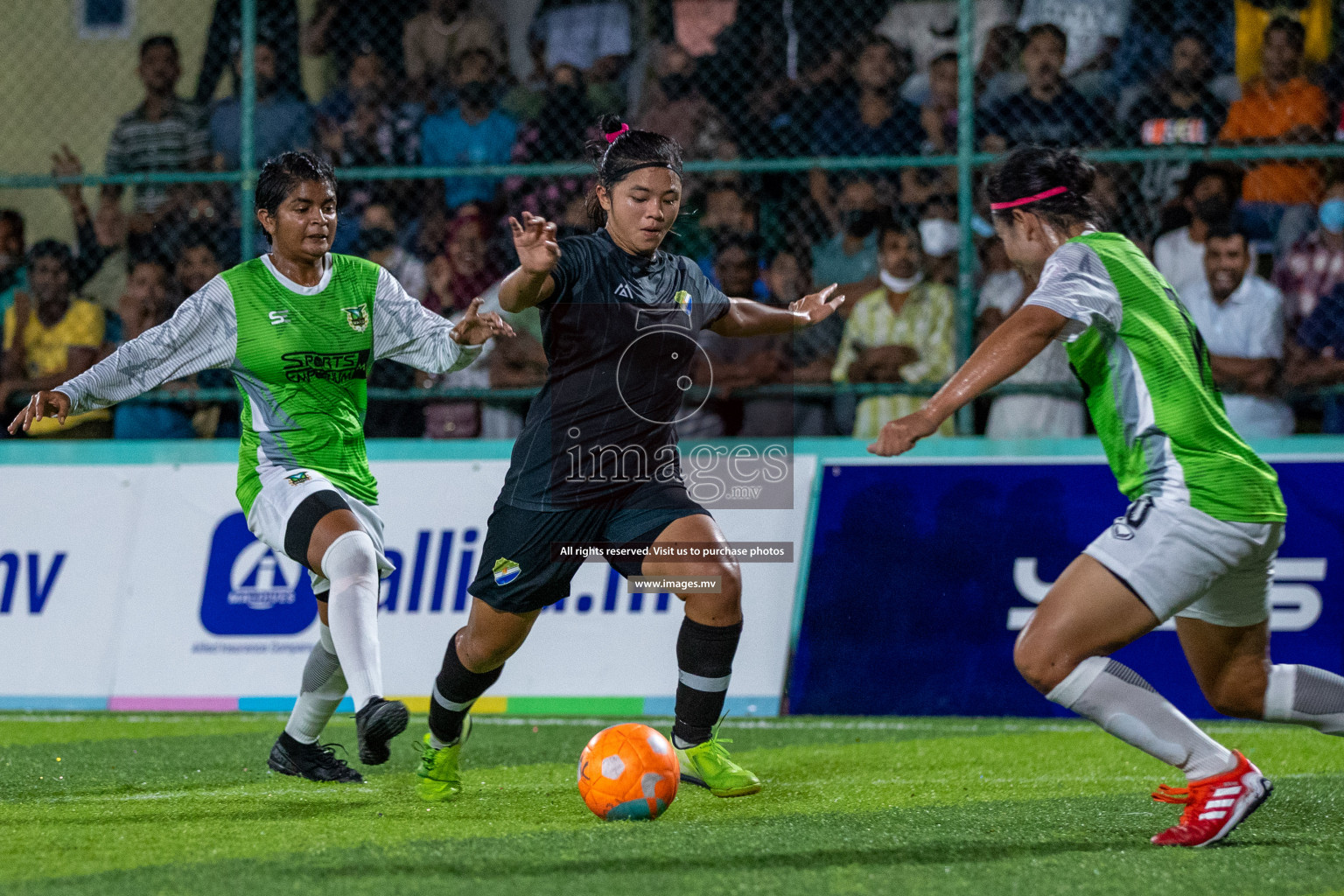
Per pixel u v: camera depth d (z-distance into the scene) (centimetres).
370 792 1370
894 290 2180
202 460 2208
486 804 1284
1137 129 2248
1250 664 1098
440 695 1274
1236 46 2270
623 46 2594
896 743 1725
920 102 2508
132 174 2327
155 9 3073
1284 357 2094
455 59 2486
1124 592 1002
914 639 1980
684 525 1210
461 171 2122
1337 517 1920
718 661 1264
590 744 1193
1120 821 1174
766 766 1549
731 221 2247
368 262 1345
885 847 1054
